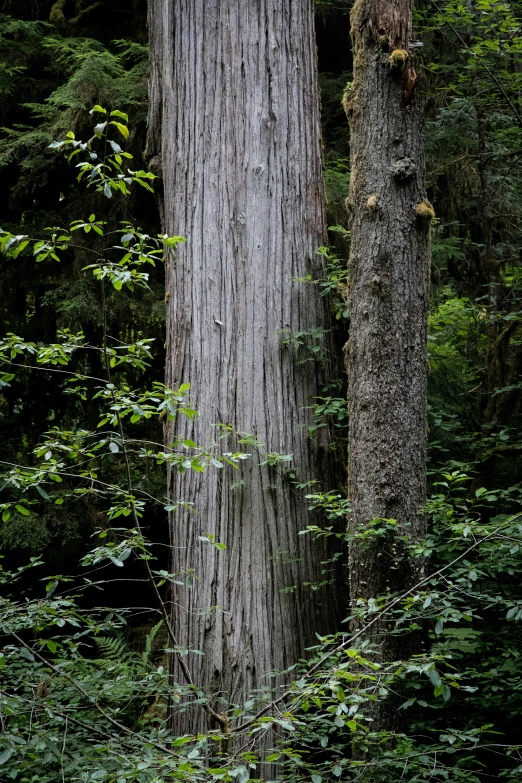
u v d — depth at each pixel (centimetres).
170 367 569
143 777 303
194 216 561
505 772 432
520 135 745
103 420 363
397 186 498
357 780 396
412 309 497
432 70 767
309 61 588
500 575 566
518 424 703
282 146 564
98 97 750
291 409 546
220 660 521
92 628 374
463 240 847
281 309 553
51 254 365
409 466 487
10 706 335
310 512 544
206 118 564
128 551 352
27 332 820
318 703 326
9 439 835
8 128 831
